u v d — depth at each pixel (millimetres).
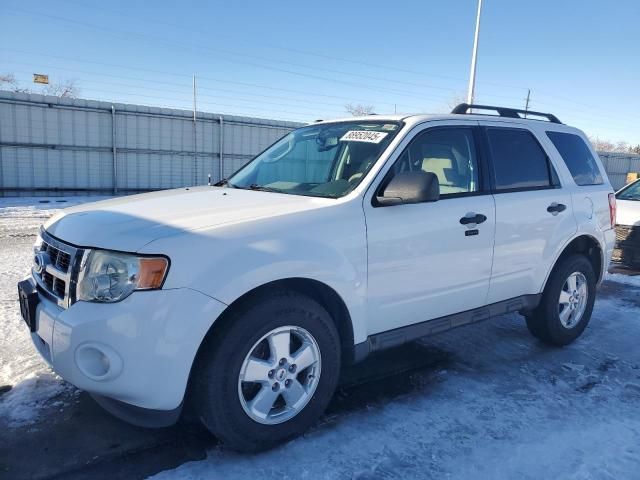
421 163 3609
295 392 2973
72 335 2533
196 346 2561
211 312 2574
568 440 3115
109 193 19672
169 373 2529
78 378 2580
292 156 4102
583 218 4629
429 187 3100
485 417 3373
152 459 2812
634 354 4609
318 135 4137
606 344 4852
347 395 3637
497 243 3920
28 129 17766
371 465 2812
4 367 3807
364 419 3307
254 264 2705
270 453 2906
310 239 2941
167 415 2602
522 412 3457
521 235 4098
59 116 18250
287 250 2830
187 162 21188
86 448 2885
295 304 2887
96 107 18859
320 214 3045
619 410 3525
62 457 2797
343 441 3043
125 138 19641
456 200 3697
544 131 4625
